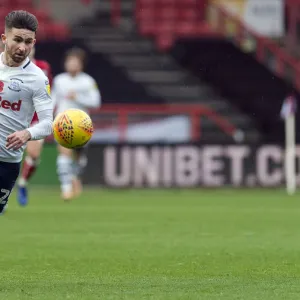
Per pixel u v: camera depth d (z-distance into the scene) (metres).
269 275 29.19
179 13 108.62
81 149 69.25
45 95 25.67
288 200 71.81
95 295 24.33
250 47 106.19
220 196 76.50
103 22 108.88
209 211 60.19
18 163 26.66
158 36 107.12
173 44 106.44
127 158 84.12
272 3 105.06
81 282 27.31
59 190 83.25
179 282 27.34
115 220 52.69
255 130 99.12
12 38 24.73
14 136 24.80
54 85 68.06
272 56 105.81
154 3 109.00
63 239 41.66
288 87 102.19
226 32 106.56
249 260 33.62
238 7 105.69
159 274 29.48
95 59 103.88
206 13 108.25
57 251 36.69
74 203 67.31
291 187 81.75
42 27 105.25
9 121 25.72
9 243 39.78
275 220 53.16
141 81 103.12
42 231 45.59
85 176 84.38
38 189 84.25
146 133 90.62
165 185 84.00
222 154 84.12
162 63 104.94
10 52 24.94
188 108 92.06
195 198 73.94
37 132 25.25
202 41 106.38
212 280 27.88
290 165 81.88
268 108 101.00
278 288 25.97
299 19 108.00
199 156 84.06
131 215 56.50
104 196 75.88
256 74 103.75
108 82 102.88
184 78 103.81
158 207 63.78
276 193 80.56
